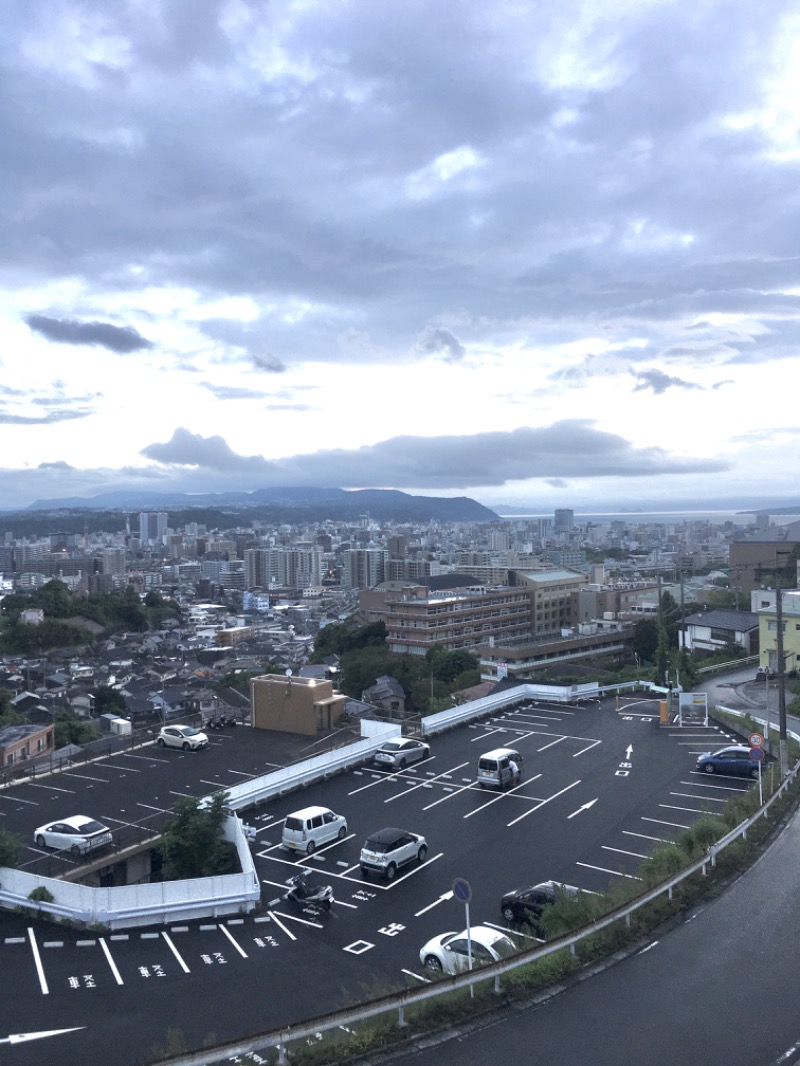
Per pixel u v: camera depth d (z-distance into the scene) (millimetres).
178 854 26297
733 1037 14016
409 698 81938
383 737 39594
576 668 81000
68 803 32438
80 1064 15641
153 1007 17984
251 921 23016
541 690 50188
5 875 24094
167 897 23078
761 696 51781
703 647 80062
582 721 44438
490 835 28734
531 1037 14188
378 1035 14328
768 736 37031
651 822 29078
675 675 54031
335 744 40438
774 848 23438
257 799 32438
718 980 16062
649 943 17781
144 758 38562
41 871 25609
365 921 22734
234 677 99875
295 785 34250
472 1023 14734
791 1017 14633
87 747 44531
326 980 19297
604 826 28969
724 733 40938
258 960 20500
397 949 20969
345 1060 13680
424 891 24562
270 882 25750
